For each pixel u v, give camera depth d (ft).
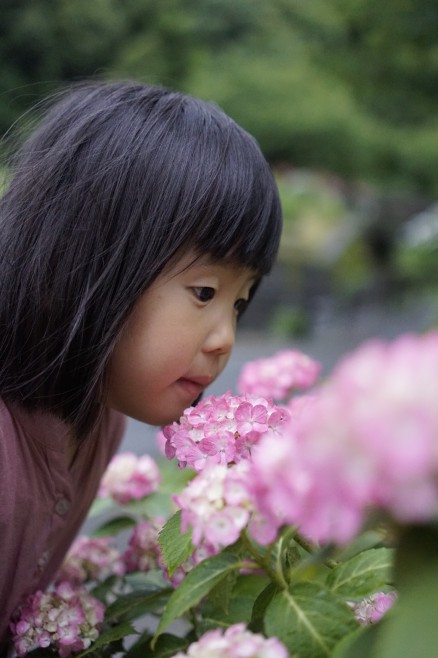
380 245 37.73
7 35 41.22
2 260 3.23
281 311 29.19
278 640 2.02
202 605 3.14
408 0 24.11
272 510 1.79
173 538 2.36
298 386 5.31
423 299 29.78
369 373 1.46
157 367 3.11
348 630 2.02
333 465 1.44
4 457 3.06
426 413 1.36
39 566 3.42
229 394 2.69
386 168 50.78
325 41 32.86
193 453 2.48
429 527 1.63
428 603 1.54
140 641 2.82
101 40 45.14
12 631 3.12
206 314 3.16
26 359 3.10
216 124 3.37
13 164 3.62
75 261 3.07
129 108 3.37
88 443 3.53
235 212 3.12
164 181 3.10
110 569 3.76
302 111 46.37
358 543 2.22
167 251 3.01
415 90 32.42
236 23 55.01
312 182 41.47
